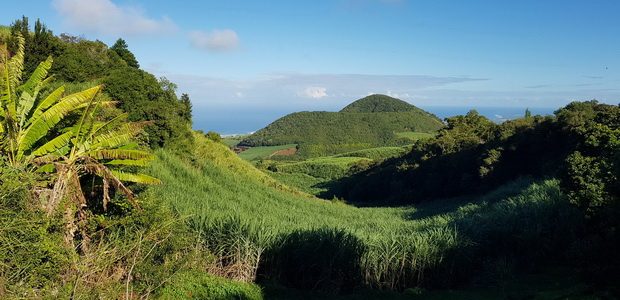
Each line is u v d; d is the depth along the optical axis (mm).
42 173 10398
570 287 11258
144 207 10859
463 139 56219
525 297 11281
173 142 30672
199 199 20750
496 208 21406
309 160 111625
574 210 15328
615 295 9633
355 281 13711
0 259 6574
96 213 11664
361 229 17453
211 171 32594
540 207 17219
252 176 40781
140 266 9344
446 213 29594
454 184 52531
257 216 18750
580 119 33812
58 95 11453
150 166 23703
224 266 13047
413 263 13836
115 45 47656
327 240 13602
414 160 63562
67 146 11422
